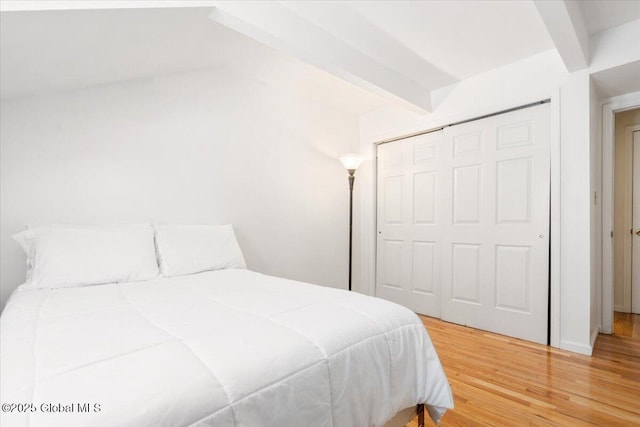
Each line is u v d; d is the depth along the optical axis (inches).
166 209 96.6
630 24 82.5
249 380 30.4
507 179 106.1
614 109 105.5
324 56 84.2
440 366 52.0
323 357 37.1
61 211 80.9
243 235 113.3
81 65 72.7
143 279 74.4
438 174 125.6
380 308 51.3
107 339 36.3
